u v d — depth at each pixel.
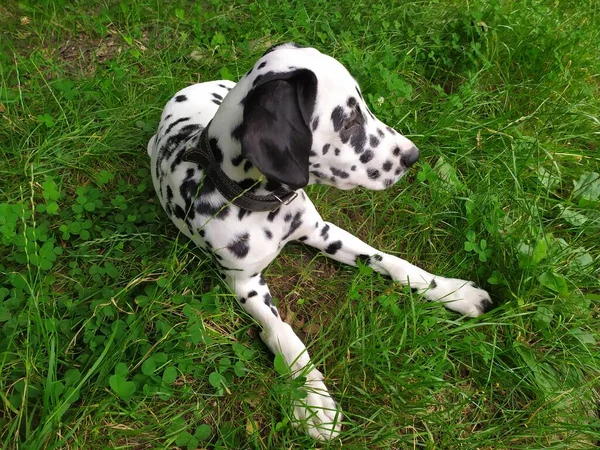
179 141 0.66
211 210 0.59
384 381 0.60
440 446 0.56
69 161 0.82
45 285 0.66
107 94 0.90
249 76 0.52
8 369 0.58
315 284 0.71
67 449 0.54
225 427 0.57
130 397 0.57
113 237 0.72
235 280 0.64
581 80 0.94
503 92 0.90
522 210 0.75
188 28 1.07
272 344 0.61
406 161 0.61
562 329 0.64
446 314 0.66
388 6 1.10
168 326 0.60
